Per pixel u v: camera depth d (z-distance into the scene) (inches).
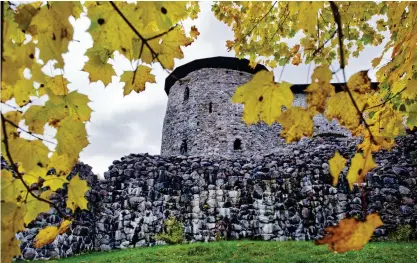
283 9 103.0
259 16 107.1
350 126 61.0
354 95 58.5
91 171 499.5
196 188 519.2
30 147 57.9
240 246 386.3
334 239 52.7
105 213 494.3
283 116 55.7
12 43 53.7
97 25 55.6
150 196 510.9
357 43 114.3
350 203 476.4
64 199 427.5
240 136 864.9
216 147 851.4
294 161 526.6
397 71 97.6
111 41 57.5
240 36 112.7
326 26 87.9
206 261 330.0
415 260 296.4
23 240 388.5
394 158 508.1
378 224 52.2
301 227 475.5
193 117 895.1
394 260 300.0
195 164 538.0
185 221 501.7
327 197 484.7
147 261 338.6
